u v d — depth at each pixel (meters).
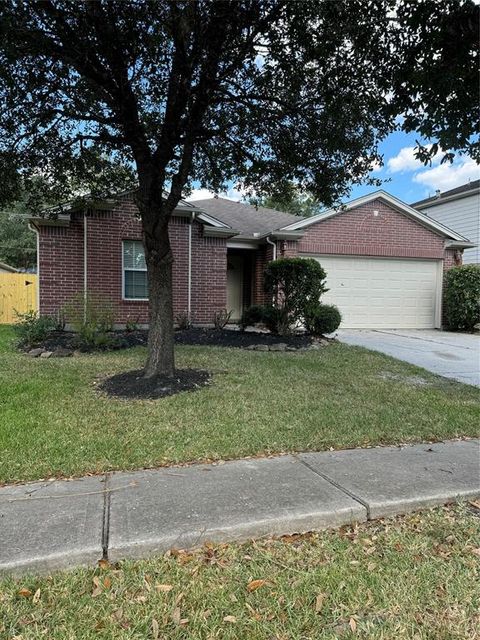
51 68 4.41
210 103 5.12
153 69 4.91
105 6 3.97
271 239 12.02
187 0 3.85
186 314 10.85
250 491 2.84
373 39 3.81
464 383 6.09
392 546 2.40
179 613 1.87
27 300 14.47
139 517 2.50
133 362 6.71
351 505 2.67
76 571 2.12
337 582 2.09
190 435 3.82
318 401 4.89
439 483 3.02
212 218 11.02
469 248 14.95
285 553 2.32
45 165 5.96
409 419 4.43
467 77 3.40
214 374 5.96
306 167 5.89
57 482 2.97
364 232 12.50
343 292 12.55
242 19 4.17
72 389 5.16
